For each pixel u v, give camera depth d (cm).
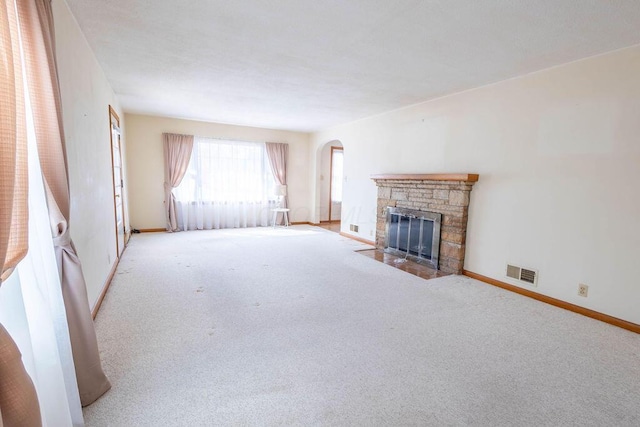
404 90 400
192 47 284
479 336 243
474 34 245
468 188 385
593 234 281
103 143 339
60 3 200
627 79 258
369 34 251
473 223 388
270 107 518
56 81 140
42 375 121
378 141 557
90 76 282
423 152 462
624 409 168
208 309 281
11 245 102
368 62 310
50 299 134
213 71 347
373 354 215
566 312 292
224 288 334
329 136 712
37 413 99
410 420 158
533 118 323
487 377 193
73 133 222
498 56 286
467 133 394
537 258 323
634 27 225
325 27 242
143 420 153
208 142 680
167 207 648
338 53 291
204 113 581
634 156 256
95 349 166
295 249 524
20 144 106
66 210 148
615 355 220
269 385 181
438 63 307
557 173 305
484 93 371
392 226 502
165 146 632
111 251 367
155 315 267
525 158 331
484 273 377
